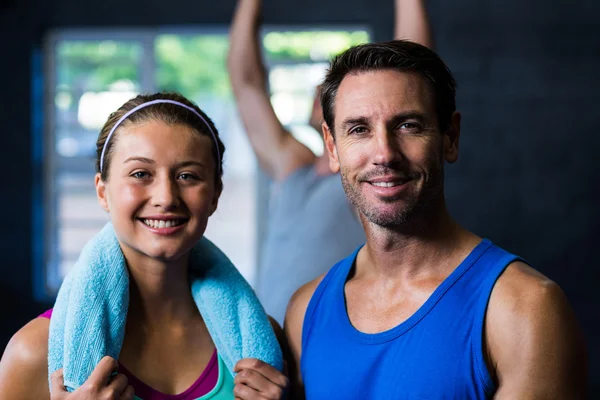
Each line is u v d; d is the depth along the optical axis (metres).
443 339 1.00
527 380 0.95
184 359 1.09
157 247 1.02
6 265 4.29
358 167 1.03
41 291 4.35
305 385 1.11
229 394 1.08
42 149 4.37
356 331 1.08
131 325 1.08
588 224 4.14
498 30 4.12
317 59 4.26
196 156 1.04
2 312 4.29
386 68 1.03
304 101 4.28
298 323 1.19
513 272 1.01
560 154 4.14
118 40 4.36
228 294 1.13
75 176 4.42
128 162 1.02
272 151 1.87
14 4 4.24
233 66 1.95
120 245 1.08
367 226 1.08
